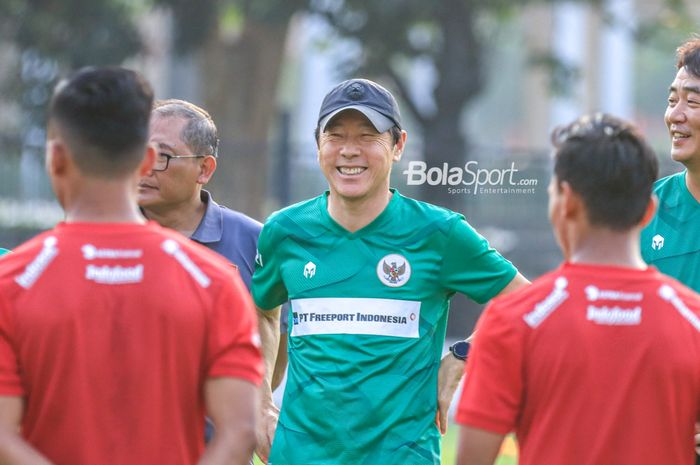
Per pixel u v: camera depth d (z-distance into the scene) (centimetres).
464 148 5247
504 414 1260
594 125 1281
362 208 1756
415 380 1736
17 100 7144
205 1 6881
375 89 1759
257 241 1928
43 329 1215
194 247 1290
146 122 1262
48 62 7000
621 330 1246
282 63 7588
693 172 1805
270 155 5681
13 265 1237
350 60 7106
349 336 1734
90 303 1223
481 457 1270
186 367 1243
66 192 1270
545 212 5669
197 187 1925
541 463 1250
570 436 1242
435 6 6619
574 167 1259
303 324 1773
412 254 1755
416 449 1722
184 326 1237
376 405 1709
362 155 1731
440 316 1789
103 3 6944
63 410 1216
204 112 1938
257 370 1272
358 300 1742
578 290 1258
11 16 7019
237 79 7475
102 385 1219
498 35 7994
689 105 1784
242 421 1247
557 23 11144
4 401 1209
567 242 1297
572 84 8100
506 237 5684
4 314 1217
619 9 8644
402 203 1781
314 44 8362
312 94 12138
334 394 1720
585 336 1244
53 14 6912
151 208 1911
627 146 1258
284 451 1762
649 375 1241
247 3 6788
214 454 1234
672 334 1248
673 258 1808
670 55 9256
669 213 1825
